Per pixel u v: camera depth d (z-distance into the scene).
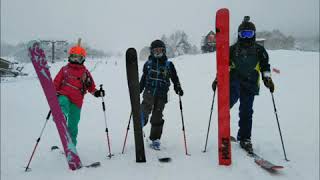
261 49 5.26
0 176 4.85
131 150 5.59
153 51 5.43
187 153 5.31
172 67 5.49
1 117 10.84
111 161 5.01
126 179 4.40
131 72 4.66
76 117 5.29
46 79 4.62
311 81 15.23
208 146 5.74
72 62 5.25
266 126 7.84
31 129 9.04
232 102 5.38
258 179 4.41
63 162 5.18
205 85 15.48
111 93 14.71
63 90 5.20
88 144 6.30
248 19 5.27
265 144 6.05
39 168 5.04
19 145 7.11
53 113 4.68
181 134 6.87
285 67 19.86
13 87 18.95
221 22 4.59
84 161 5.16
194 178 4.41
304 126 7.88
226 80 4.69
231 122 8.23
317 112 9.59
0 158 5.89
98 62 35.38
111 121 9.26
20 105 13.07
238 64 5.25
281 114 9.38
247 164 4.80
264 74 5.19
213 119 8.77
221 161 4.77
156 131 5.50
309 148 5.96
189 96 12.90
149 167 4.75
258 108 10.31
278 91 13.22
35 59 4.59
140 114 4.83
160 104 5.46
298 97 11.96
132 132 7.45
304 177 4.58
